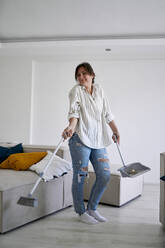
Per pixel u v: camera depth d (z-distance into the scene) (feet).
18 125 17.15
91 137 8.45
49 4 10.59
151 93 16.24
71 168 9.96
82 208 8.48
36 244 6.89
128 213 9.59
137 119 16.31
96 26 12.53
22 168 9.47
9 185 7.59
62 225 8.21
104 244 6.97
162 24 12.19
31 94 17.08
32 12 11.29
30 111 17.03
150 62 16.29
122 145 16.39
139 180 12.03
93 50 14.87
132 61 16.46
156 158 16.10
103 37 13.71
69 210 9.73
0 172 9.06
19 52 15.69
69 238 7.29
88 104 8.47
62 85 17.11
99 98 8.73
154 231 7.91
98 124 8.58
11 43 14.47
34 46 14.32
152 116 16.20
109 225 8.31
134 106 16.35
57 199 9.38
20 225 7.90
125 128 16.40
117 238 7.36
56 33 13.47
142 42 13.46
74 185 8.42
